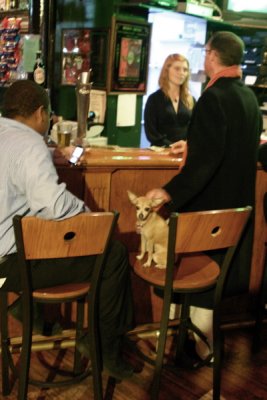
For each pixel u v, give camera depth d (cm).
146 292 267
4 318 205
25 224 163
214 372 215
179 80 349
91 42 358
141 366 245
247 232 237
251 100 227
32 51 281
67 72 374
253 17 390
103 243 177
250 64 402
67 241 171
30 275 175
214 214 184
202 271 209
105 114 362
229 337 280
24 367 186
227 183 223
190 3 350
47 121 198
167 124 355
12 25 345
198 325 243
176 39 406
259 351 268
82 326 214
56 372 222
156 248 210
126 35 354
